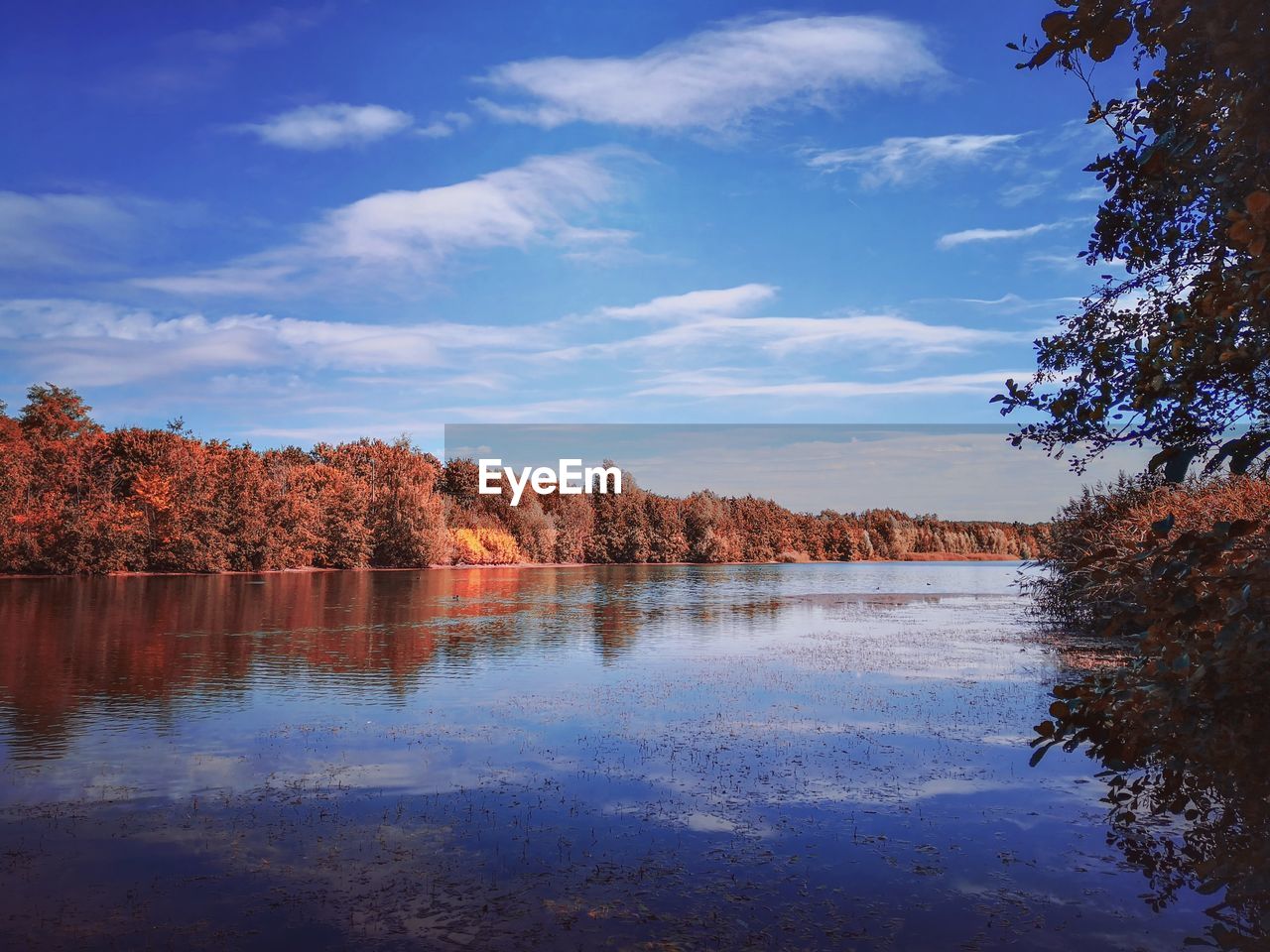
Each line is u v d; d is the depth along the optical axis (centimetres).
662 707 1031
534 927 457
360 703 1054
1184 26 210
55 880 517
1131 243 311
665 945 438
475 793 692
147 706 1030
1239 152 224
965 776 738
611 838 591
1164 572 250
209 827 611
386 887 509
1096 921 462
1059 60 250
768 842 586
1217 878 262
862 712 998
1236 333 231
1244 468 230
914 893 500
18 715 978
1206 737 261
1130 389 292
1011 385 336
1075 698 286
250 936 445
